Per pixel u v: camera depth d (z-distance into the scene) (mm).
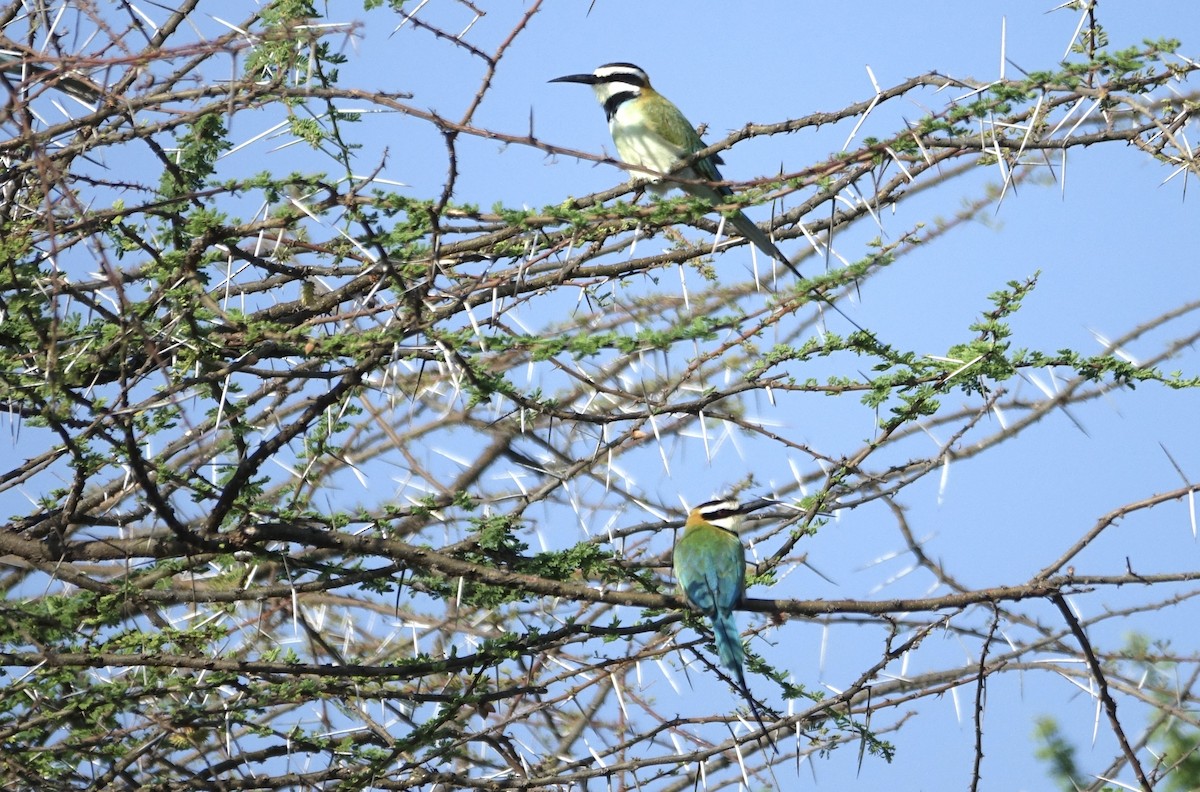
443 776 11773
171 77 11289
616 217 10594
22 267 10664
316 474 12062
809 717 11898
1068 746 13484
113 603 11203
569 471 12305
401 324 10719
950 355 11219
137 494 12227
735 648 11992
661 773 11977
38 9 11391
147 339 9453
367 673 11281
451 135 9820
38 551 11297
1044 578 11188
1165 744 13570
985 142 10938
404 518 13906
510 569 11898
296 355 11711
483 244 11703
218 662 10844
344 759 12219
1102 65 10438
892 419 11594
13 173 10781
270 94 10242
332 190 10102
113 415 10000
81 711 10875
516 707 13867
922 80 10867
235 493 10875
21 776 10633
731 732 11898
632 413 11320
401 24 10125
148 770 11672
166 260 10633
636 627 12141
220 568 12719
